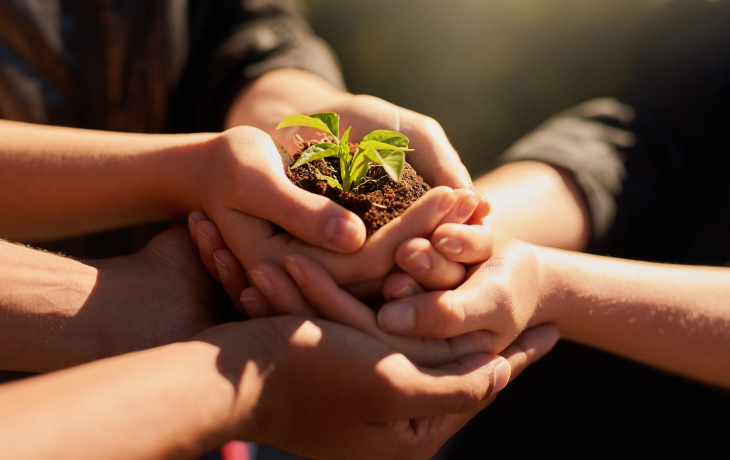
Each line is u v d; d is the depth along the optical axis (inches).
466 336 24.6
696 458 30.4
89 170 25.8
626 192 30.7
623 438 32.0
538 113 65.9
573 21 61.7
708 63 31.4
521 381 35.5
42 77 31.1
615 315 26.6
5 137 25.9
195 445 21.3
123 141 26.1
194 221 25.2
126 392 20.9
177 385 21.3
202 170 25.1
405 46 72.7
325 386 22.9
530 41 65.8
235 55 32.3
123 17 30.9
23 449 19.7
